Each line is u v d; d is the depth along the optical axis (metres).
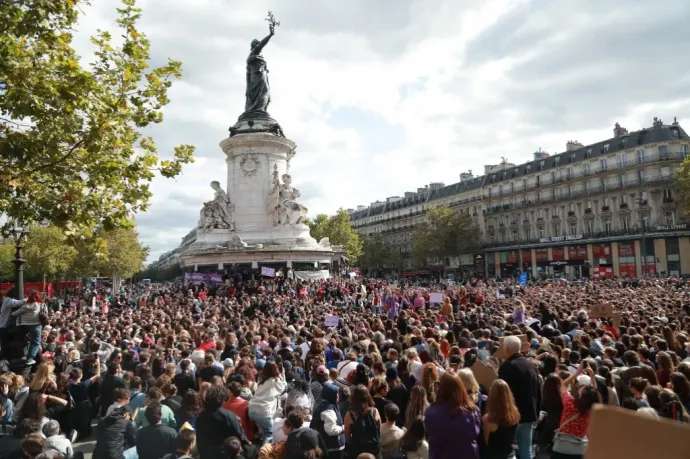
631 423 3.83
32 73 11.72
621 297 29.78
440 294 31.06
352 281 48.88
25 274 75.81
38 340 15.45
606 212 76.88
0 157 11.71
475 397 7.59
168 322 20.58
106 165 12.89
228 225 53.69
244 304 28.66
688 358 11.01
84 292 60.19
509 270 92.75
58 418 11.34
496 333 16.17
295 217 53.50
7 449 7.66
